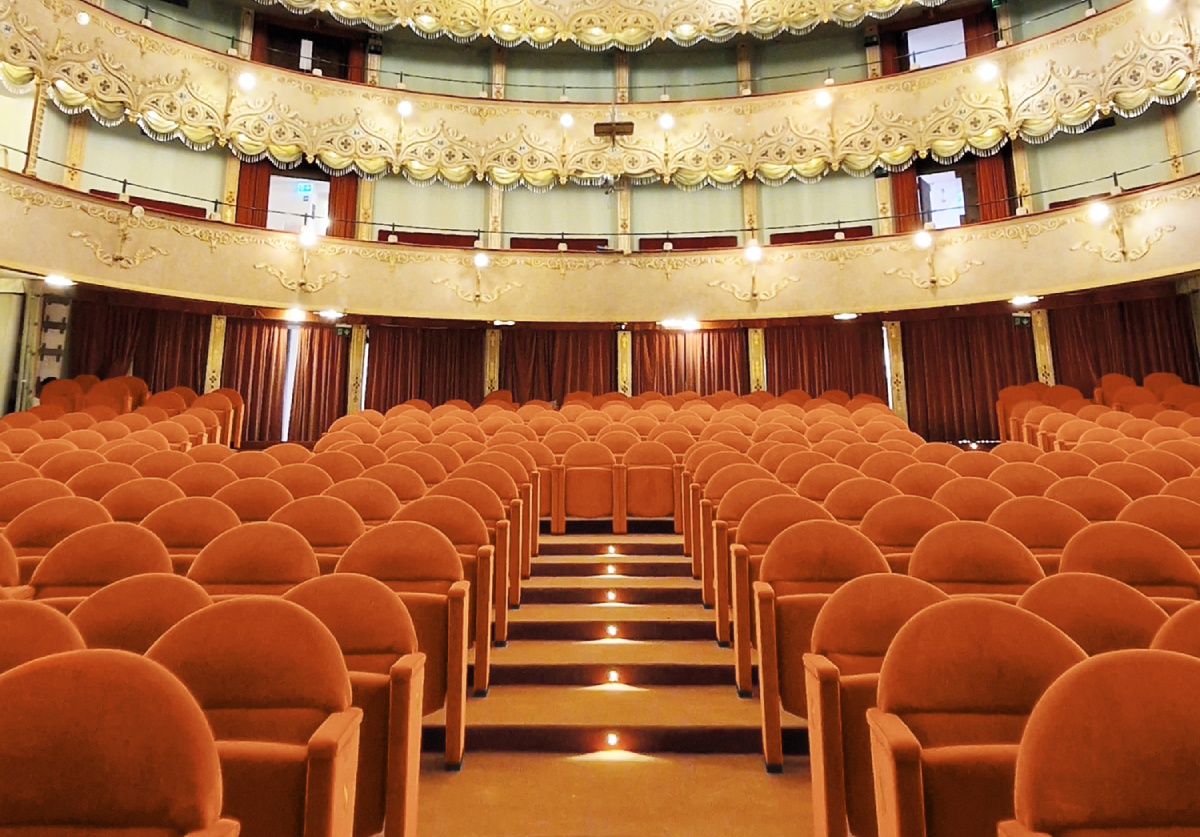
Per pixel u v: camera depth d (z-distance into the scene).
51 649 1.48
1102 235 7.37
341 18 9.80
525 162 9.80
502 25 10.23
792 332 9.98
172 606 1.76
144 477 3.66
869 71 10.34
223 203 9.46
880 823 1.35
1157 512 2.68
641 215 10.70
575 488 4.50
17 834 1.06
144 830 1.08
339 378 9.68
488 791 1.90
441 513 2.75
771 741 2.01
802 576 2.25
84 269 7.00
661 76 11.00
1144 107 7.86
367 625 1.76
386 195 10.33
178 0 9.49
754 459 4.43
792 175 9.82
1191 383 8.08
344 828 1.32
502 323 9.30
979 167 9.59
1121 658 1.18
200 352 9.06
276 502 3.30
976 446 8.50
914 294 8.32
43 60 7.21
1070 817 1.11
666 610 3.04
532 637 2.83
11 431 4.86
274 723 1.42
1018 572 2.24
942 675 1.44
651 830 1.72
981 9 9.96
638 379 10.15
